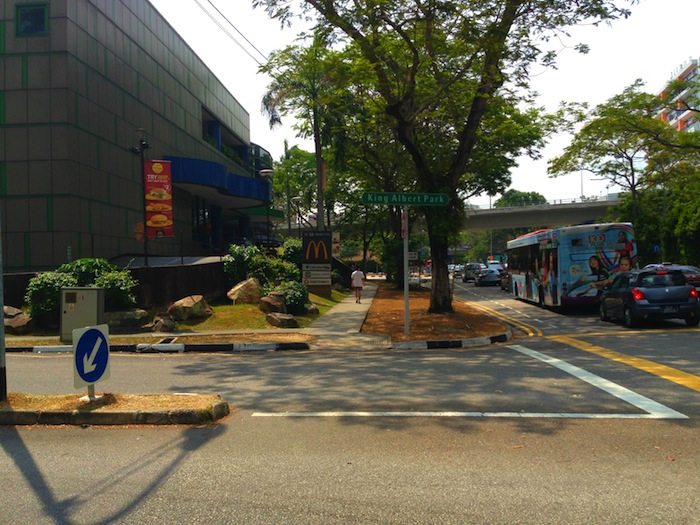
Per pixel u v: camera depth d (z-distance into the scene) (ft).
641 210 144.77
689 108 98.89
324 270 85.46
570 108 99.04
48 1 81.56
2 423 19.95
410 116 54.80
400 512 12.59
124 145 98.07
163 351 42.73
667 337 41.24
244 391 25.90
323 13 49.03
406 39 49.32
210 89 147.02
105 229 90.89
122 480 14.69
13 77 81.41
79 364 20.67
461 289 132.77
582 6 47.11
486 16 47.39
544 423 19.39
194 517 12.45
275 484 14.29
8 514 12.70
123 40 98.63
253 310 57.57
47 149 80.74
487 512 12.55
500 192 114.83
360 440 17.87
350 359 36.60
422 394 24.31
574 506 12.79
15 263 80.64
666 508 12.62
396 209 121.70
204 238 134.82
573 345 39.14
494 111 84.17
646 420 19.49
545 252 70.18
